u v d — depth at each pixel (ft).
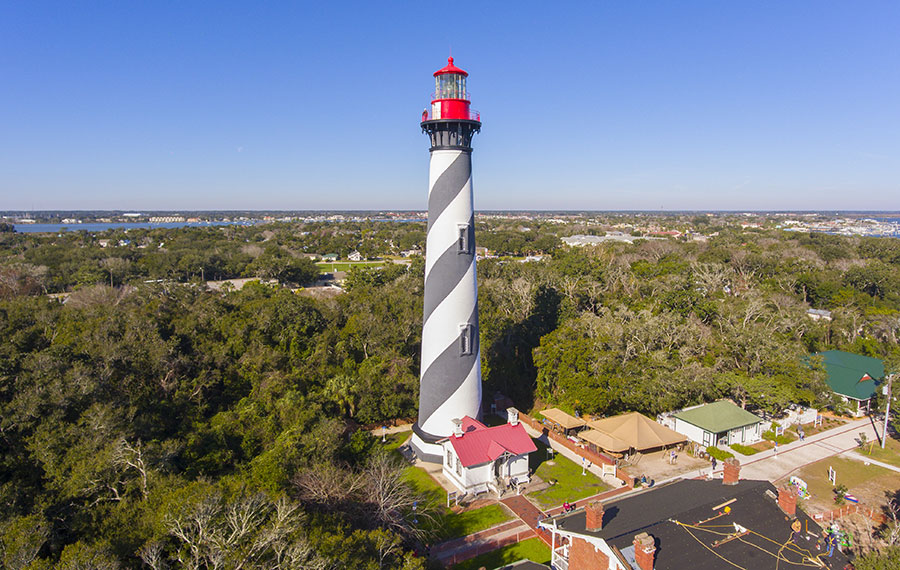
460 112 102.73
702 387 143.54
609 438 123.34
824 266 368.68
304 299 191.83
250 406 119.03
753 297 222.28
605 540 64.23
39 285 306.76
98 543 61.57
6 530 64.95
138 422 99.81
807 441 138.21
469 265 109.60
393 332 171.94
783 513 71.97
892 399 146.30
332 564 60.18
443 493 107.65
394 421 145.07
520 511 101.45
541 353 157.79
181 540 64.34
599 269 275.59
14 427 91.04
